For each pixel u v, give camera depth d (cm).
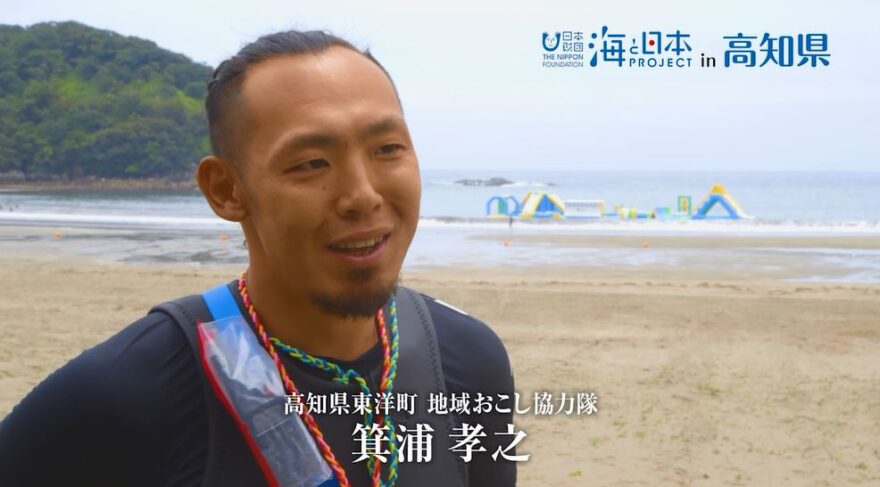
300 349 173
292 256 159
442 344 190
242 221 171
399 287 194
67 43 12081
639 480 660
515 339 1112
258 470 162
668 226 3244
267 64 161
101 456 164
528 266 2012
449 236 2753
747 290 1563
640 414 815
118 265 1928
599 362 1002
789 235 2898
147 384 162
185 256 2130
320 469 164
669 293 1504
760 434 767
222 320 170
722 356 1042
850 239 2753
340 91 157
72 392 163
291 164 154
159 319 172
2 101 10800
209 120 171
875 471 686
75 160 10444
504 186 15500
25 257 2069
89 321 1169
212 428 162
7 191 8988
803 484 661
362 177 155
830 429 782
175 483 161
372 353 181
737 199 9681
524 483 649
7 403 783
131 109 10856
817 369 989
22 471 167
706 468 688
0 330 1091
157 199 7269
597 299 1422
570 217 3572
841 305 1390
